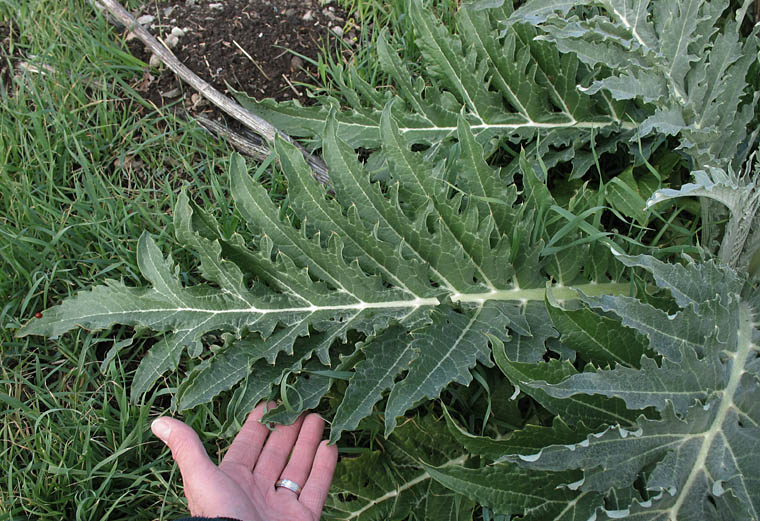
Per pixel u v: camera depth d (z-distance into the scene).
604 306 0.82
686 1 0.92
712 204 0.94
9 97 1.14
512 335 0.93
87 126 1.11
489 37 1.00
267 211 0.91
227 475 0.85
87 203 1.07
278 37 1.18
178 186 1.10
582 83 1.02
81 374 1.00
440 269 0.93
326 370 0.90
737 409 0.82
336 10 1.20
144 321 0.92
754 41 0.92
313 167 1.09
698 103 0.94
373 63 1.15
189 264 1.05
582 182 1.06
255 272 0.94
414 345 0.88
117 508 0.96
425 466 0.82
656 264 0.85
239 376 0.90
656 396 0.80
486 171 0.92
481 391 0.94
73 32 1.16
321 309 0.92
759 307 0.89
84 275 1.05
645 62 0.95
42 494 0.95
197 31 1.18
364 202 0.92
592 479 0.79
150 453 0.99
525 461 0.78
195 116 1.14
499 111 1.03
